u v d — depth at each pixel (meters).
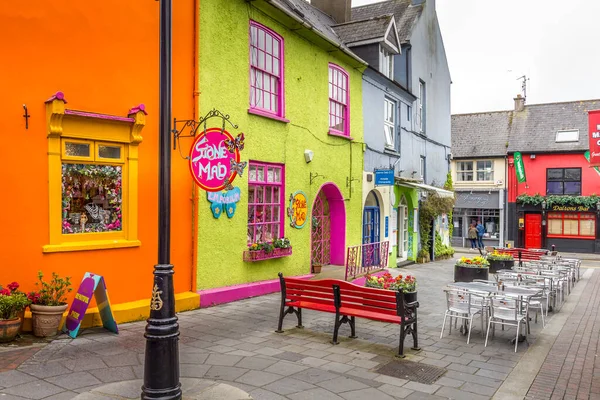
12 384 5.01
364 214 16.06
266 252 10.71
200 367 5.88
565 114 31.75
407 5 21.27
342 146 14.20
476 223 32.38
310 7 17.09
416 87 19.89
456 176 33.03
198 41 9.11
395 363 6.36
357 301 7.16
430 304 10.86
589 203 28.59
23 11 6.82
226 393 5.01
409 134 19.20
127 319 7.67
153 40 8.41
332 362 6.27
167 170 4.57
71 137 7.29
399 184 17.14
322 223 14.23
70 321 6.87
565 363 6.68
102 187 7.77
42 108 6.99
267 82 11.21
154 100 8.41
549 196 29.91
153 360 4.43
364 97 15.59
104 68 7.68
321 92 13.13
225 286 9.80
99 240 7.67
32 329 6.73
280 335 7.50
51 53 7.08
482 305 7.75
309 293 7.61
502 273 11.29
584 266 22.25
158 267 4.53
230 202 9.80
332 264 14.48
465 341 7.64
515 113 33.47
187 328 7.69
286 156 11.66
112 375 5.38
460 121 34.78
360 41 16.41
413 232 19.83
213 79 9.45
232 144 7.98
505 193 31.45
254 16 10.55
